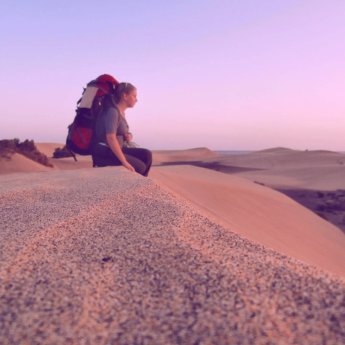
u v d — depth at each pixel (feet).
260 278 5.05
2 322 3.92
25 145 93.35
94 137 18.76
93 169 17.69
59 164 153.89
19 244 6.31
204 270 5.29
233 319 4.04
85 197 10.64
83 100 18.60
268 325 3.93
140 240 6.71
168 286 4.84
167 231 7.29
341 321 4.02
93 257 5.86
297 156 402.11
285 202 37.42
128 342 3.67
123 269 5.40
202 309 4.25
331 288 4.75
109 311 4.23
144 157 19.70
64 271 5.25
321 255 20.31
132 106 19.08
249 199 29.17
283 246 16.80
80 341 3.65
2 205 9.93
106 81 18.65
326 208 91.97
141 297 4.55
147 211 9.15
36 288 4.68
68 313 4.12
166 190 12.26
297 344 3.63
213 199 24.34
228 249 6.41
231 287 4.76
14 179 15.70
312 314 4.16
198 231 7.56
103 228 7.56
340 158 375.86
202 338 3.71
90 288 4.74
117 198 10.44
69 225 7.65
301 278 5.05
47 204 9.91
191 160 483.51
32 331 3.77
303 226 28.63
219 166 371.76
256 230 18.80
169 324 3.97
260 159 410.11
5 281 4.84
